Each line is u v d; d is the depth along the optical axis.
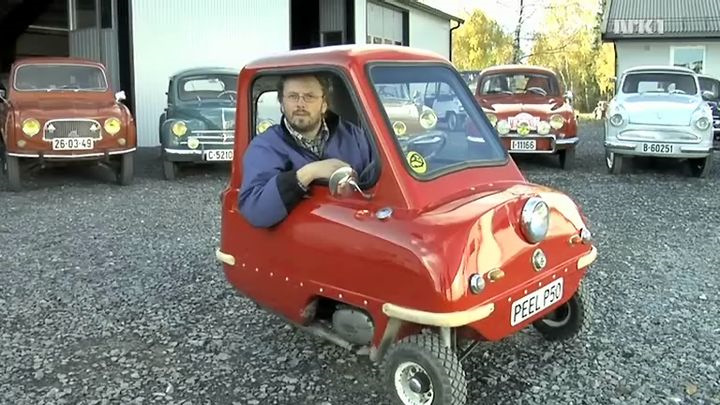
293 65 3.02
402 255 2.54
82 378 3.21
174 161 9.30
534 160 11.17
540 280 2.79
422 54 3.14
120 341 3.65
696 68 21.70
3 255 5.40
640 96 9.64
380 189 2.72
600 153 12.29
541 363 3.27
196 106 9.59
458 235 2.50
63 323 3.92
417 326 2.72
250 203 2.94
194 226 6.42
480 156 3.09
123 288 4.54
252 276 3.23
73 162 8.75
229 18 14.29
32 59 9.38
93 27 14.23
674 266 4.90
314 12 18.02
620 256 5.17
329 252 2.81
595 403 2.88
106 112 8.74
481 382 3.08
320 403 2.93
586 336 3.58
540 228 2.70
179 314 4.03
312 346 3.51
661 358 3.33
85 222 6.63
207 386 3.11
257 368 3.28
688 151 8.98
